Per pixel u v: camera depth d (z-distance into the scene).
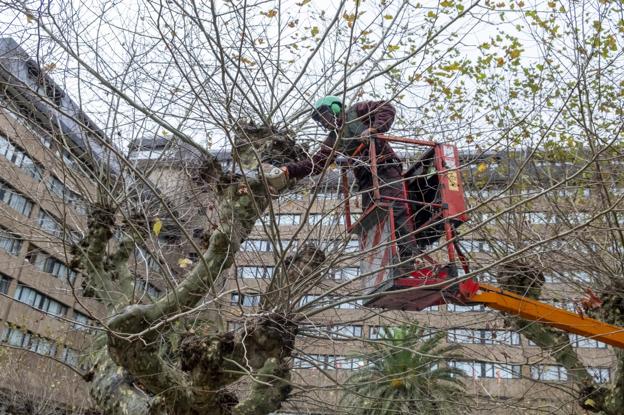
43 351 21.11
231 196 7.55
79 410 18.64
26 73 8.05
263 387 9.19
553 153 10.65
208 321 8.55
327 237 8.42
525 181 10.55
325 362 7.78
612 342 7.76
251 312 7.53
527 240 9.73
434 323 15.71
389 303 7.41
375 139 7.46
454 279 6.12
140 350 7.55
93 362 8.82
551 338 10.55
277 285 7.20
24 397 18.86
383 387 10.66
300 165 7.62
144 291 8.27
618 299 10.14
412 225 8.00
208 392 7.41
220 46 6.07
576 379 10.69
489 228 10.28
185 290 7.73
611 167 10.01
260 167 6.24
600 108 10.48
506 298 7.45
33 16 6.67
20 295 28.56
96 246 8.88
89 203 8.95
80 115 8.46
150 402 7.87
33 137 8.59
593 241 10.22
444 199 7.13
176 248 9.87
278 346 7.18
